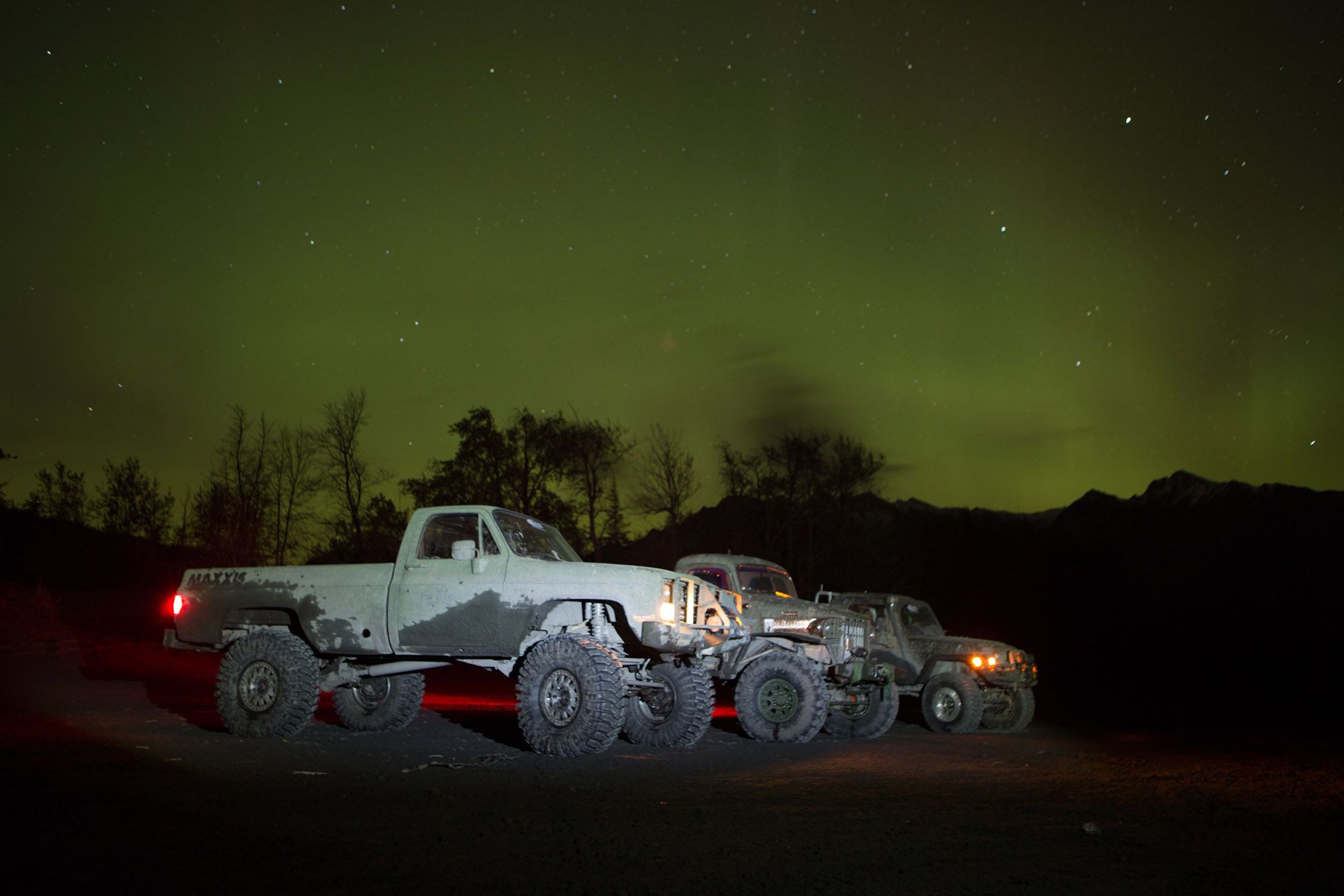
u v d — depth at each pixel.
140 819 6.32
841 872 5.58
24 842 5.64
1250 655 36.66
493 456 34.94
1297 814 8.10
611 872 5.41
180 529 40.03
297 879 5.09
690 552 33.75
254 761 8.93
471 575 10.18
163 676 21.41
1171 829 7.17
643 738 11.00
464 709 15.73
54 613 31.50
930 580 39.94
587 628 10.35
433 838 6.05
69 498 44.12
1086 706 25.86
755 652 12.30
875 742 12.59
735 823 6.77
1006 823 7.15
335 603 10.69
